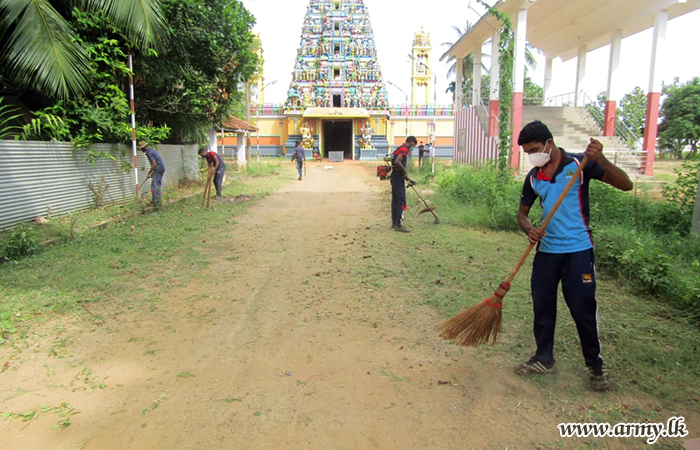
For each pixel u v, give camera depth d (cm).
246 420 282
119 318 440
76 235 758
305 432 270
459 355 362
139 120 1357
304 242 766
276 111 3859
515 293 491
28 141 834
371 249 705
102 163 1068
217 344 387
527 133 304
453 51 2420
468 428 273
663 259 508
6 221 782
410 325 420
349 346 381
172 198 1256
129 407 296
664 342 379
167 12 1123
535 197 327
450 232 823
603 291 507
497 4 1571
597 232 647
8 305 460
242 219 988
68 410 293
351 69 3756
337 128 4344
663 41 1612
